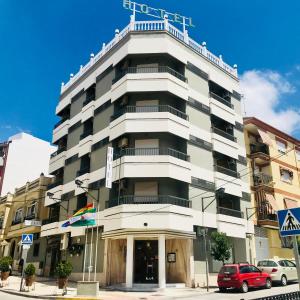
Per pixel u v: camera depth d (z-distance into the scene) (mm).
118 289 21266
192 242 23516
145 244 23703
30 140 48219
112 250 24125
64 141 34656
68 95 35156
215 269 24766
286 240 31672
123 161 23547
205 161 26500
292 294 7652
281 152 34312
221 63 31609
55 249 31688
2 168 45031
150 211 22094
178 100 27000
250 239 27859
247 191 29562
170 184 24250
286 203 32312
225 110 29812
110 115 27406
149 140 25031
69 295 17438
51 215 33969
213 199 26062
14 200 40062
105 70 29656
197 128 26734
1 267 23141
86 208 21969
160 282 20906
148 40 26625
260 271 20406
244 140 31594
